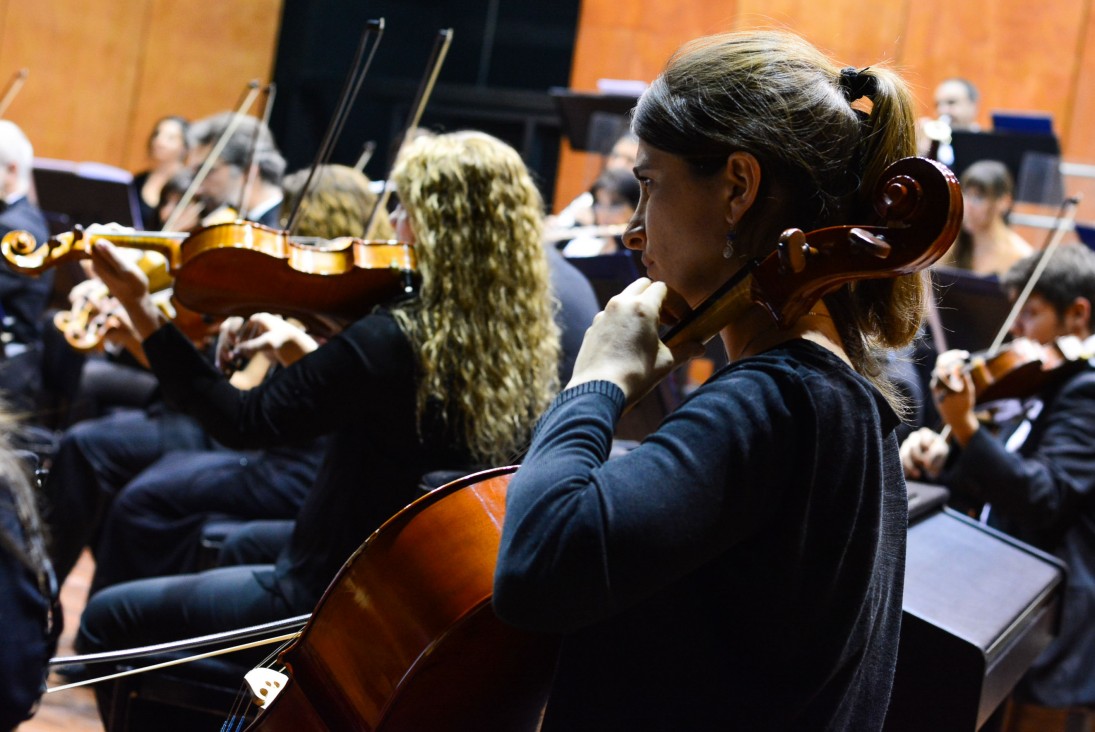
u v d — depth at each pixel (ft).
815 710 4.22
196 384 8.20
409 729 5.16
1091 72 25.93
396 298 8.57
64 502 14.38
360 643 5.28
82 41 32.12
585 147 21.38
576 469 3.90
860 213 4.38
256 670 6.06
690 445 3.89
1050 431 11.71
